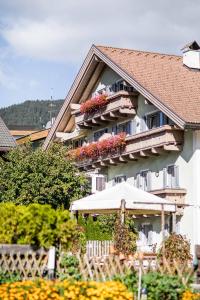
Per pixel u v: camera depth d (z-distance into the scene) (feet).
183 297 42.96
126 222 84.43
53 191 120.57
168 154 112.16
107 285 41.11
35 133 206.08
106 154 128.67
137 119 124.16
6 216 52.06
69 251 52.16
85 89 143.64
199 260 63.87
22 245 50.98
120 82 129.39
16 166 121.60
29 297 39.11
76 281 43.86
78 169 132.67
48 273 49.85
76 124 144.05
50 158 124.47
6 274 48.47
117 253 63.87
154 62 128.26
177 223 107.14
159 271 49.90
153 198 81.56
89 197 84.07
